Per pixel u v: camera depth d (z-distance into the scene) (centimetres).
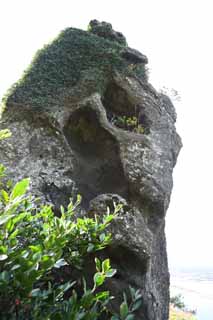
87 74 591
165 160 552
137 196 504
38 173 481
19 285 192
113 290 423
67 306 205
